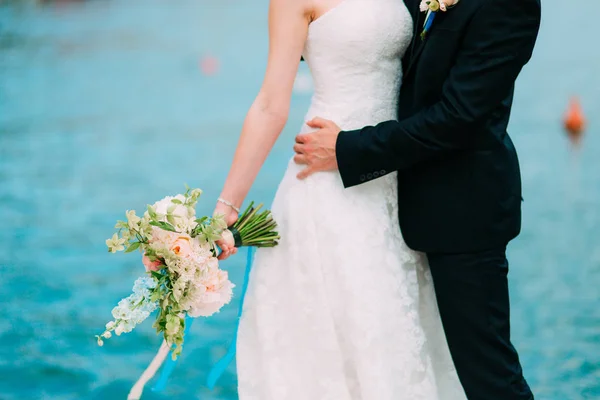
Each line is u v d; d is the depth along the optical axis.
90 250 7.54
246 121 3.24
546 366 5.17
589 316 5.92
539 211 8.37
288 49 3.21
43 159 11.03
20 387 4.99
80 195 9.28
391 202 3.29
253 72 17.11
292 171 3.32
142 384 3.21
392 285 3.20
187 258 2.98
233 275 6.74
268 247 3.30
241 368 3.32
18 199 9.19
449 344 3.29
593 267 6.83
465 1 3.04
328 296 3.18
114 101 14.89
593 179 9.36
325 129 3.19
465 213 3.18
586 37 20.03
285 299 3.26
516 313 6.04
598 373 5.04
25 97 15.58
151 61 18.80
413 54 3.23
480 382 3.24
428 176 3.22
